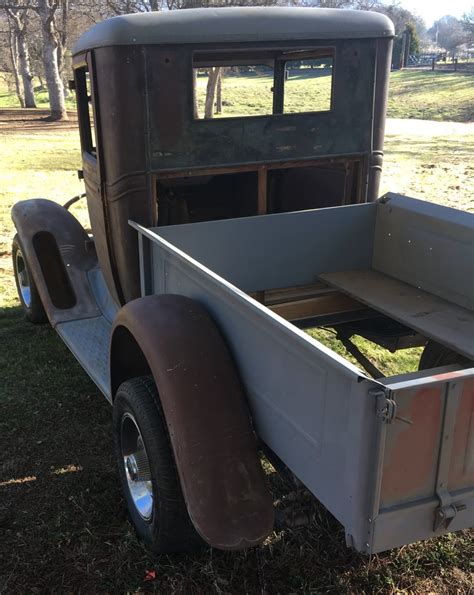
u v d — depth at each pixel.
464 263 3.17
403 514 1.62
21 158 13.90
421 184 10.74
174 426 2.15
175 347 2.25
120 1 21.23
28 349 4.46
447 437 1.61
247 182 4.17
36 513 2.76
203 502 2.07
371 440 1.53
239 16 3.04
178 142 3.09
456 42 64.19
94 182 3.53
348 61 3.29
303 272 3.64
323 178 3.92
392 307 3.21
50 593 2.33
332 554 2.49
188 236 3.27
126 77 2.93
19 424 3.47
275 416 2.00
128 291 3.37
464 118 24.31
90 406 3.67
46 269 4.10
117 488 2.93
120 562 2.46
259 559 2.44
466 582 2.37
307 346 1.68
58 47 25.86
